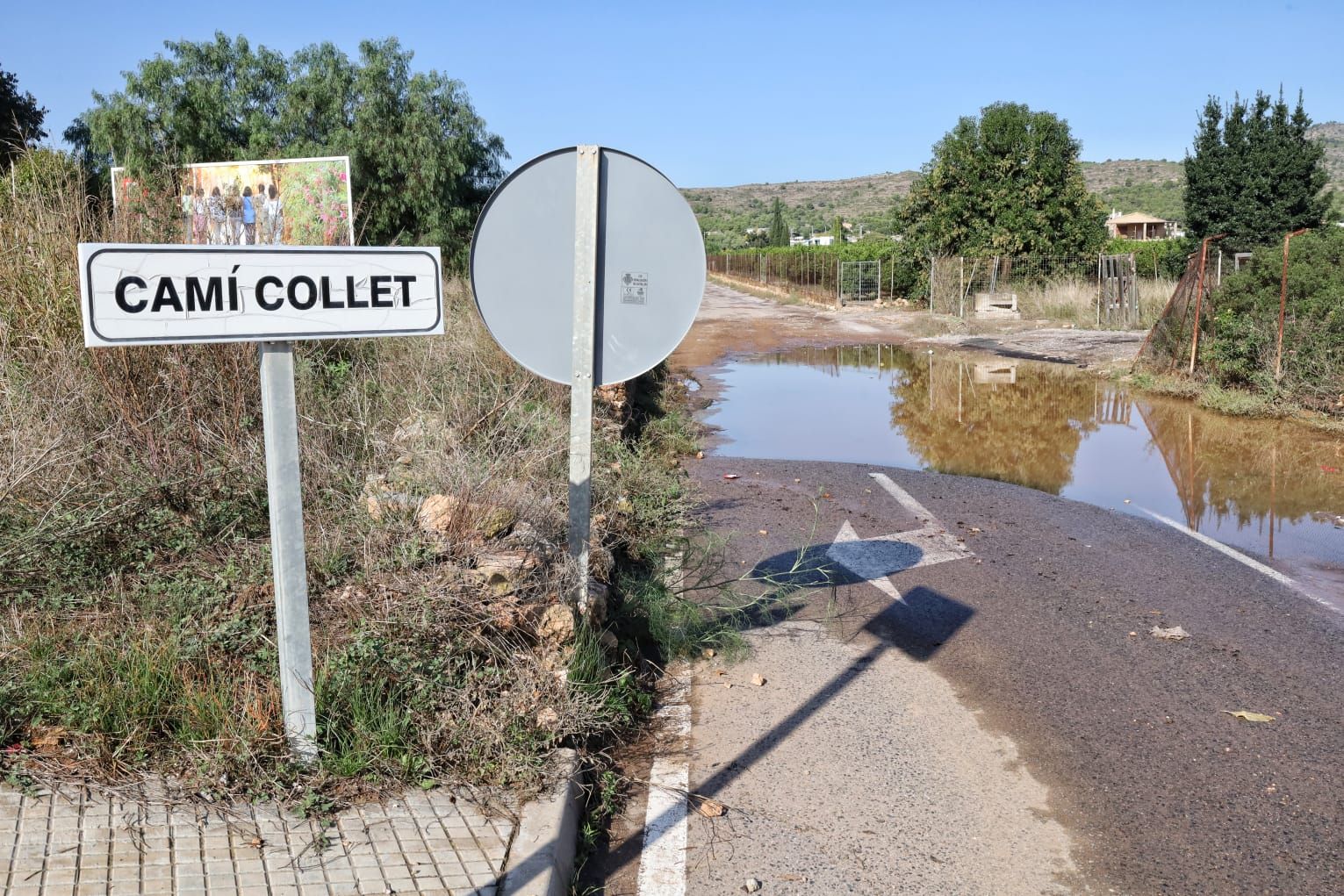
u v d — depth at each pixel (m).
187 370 5.70
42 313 6.04
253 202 9.82
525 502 5.10
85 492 4.66
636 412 11.30
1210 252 16.25
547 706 3.77
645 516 6.84
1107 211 35.44
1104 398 14.05
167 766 3.24
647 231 4.39
